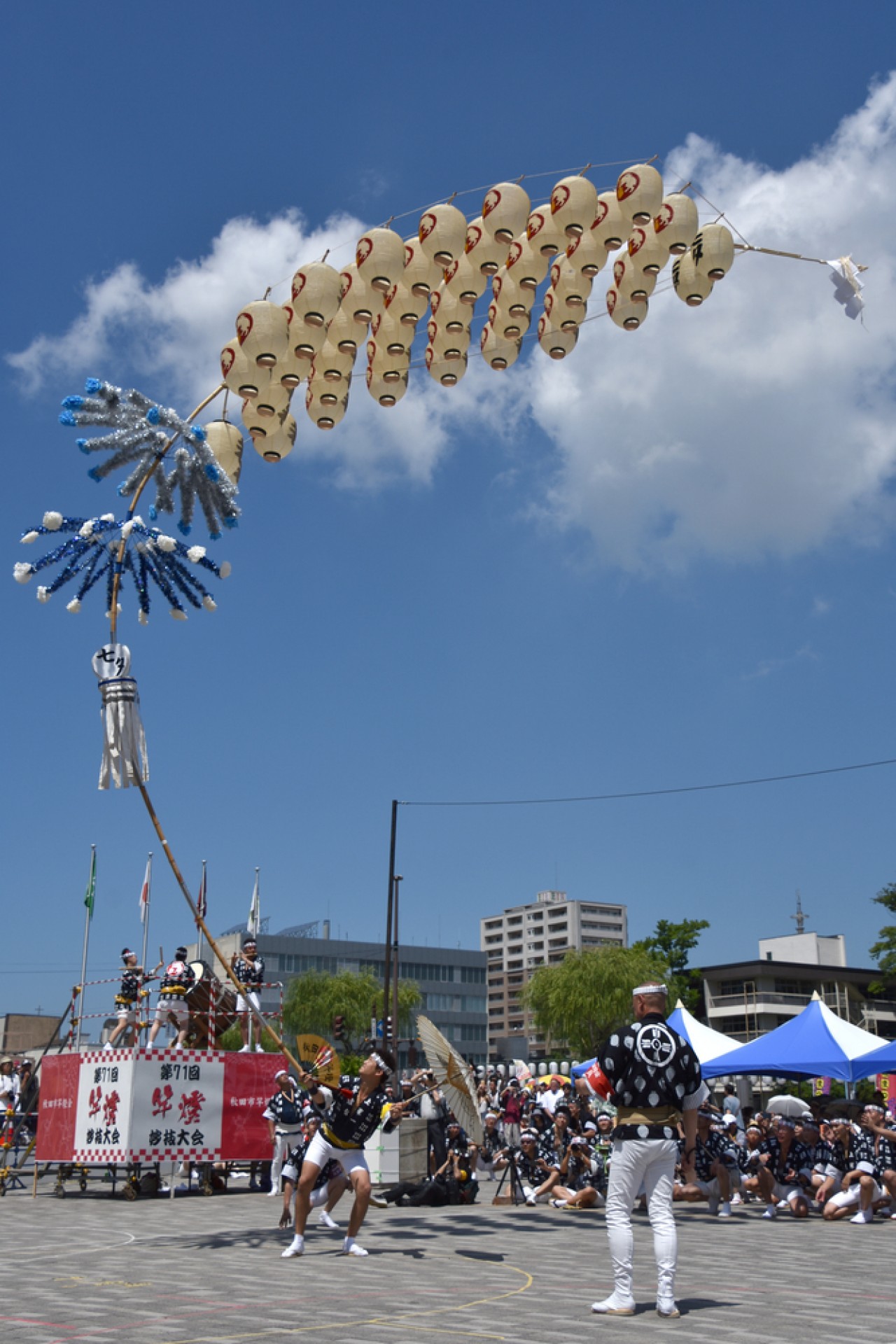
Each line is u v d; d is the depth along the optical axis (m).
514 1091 18.16
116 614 12.96
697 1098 7.60
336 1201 11.45
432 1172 17.80
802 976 85.94
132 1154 16.92
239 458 13.98
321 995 77.62
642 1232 13.05
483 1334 6.51
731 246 13.14
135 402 12.79
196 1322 6.95
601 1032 68.31
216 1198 17.47
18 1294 8.17
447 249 12.28
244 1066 18.28
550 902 170.12
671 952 68.38
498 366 14.02
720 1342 6.25
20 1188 20.17
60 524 12.70
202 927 12.80
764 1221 15.19
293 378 12.57
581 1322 6.93
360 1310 7.39
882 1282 8.96
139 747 12.80
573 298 13.60
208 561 12.85
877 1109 15.75
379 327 13.04
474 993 133.75
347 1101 10.38
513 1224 13.62
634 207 12.45
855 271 13.15
